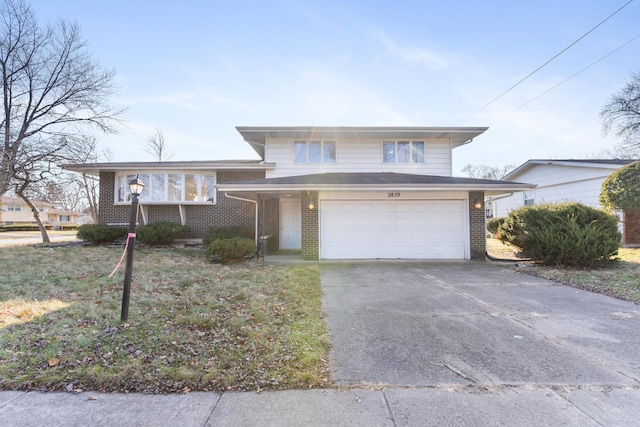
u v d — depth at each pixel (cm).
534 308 499
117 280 660
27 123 1487
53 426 222
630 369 301
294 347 351
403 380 284
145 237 1145
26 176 1332
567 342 365
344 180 1009
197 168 1236
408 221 1034
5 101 1454
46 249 1100
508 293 596
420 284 674
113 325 412
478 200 1030
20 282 630
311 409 242
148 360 317
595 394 260
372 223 1034
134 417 232
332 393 263
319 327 416
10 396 258
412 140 1297
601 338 377
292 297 564
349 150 1295
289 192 1041
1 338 361
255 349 345
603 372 296
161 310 477
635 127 1877
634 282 658
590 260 820
